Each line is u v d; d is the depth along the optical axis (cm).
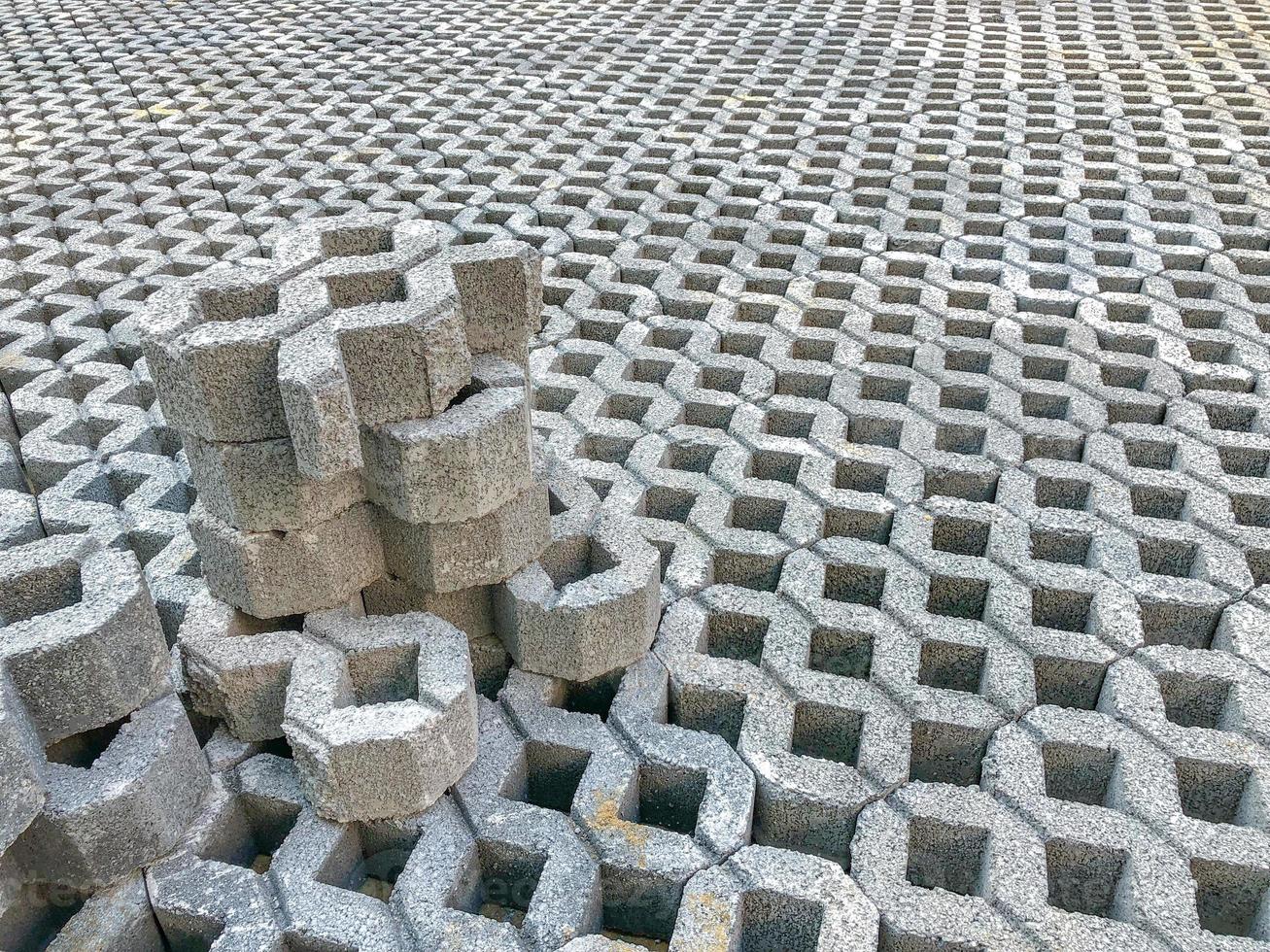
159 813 212
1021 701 254
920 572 300
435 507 232
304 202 579
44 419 387
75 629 199
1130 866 215
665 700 264
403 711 218
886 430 380
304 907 209
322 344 208
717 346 436
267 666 235
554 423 379
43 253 523
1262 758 238
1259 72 742
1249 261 488
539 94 757
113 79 822
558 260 507
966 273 488
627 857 217
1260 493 329
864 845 220
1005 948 199
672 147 648
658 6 988
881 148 641
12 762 182
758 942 219
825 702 256
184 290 232
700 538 319
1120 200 562
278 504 231
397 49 883
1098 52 799
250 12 1016
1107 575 297
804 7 962
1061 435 363
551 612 248
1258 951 197
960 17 909
